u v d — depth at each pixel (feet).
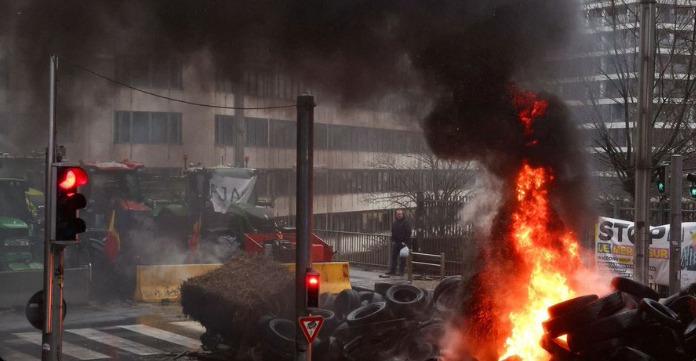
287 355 39.65
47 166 34.73
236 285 43.80
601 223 60.59
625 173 76.28
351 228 134.82
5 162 68.64
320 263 65.57
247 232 71.15
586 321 31.86
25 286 58.13
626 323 31.55
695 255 55.72
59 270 33.88
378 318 40.70
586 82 72.64
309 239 36.27
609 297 32.22
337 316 45.68
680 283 55.52
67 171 33.01
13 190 63.36
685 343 31.58
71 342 47.62
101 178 68.74
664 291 58.85
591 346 31.73
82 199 33.14
